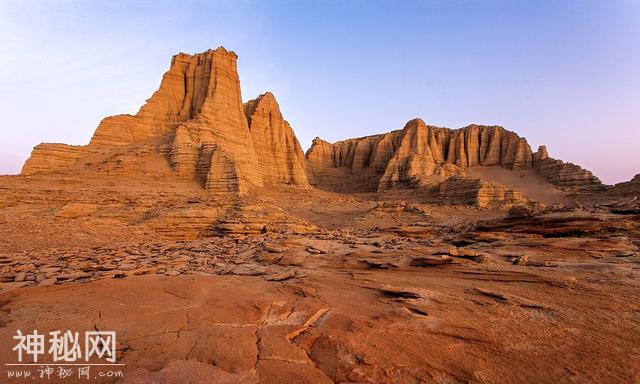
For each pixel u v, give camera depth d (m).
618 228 17.53
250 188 49.91
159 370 4.45
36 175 38.34
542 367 4.83
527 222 21.12
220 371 4.50
